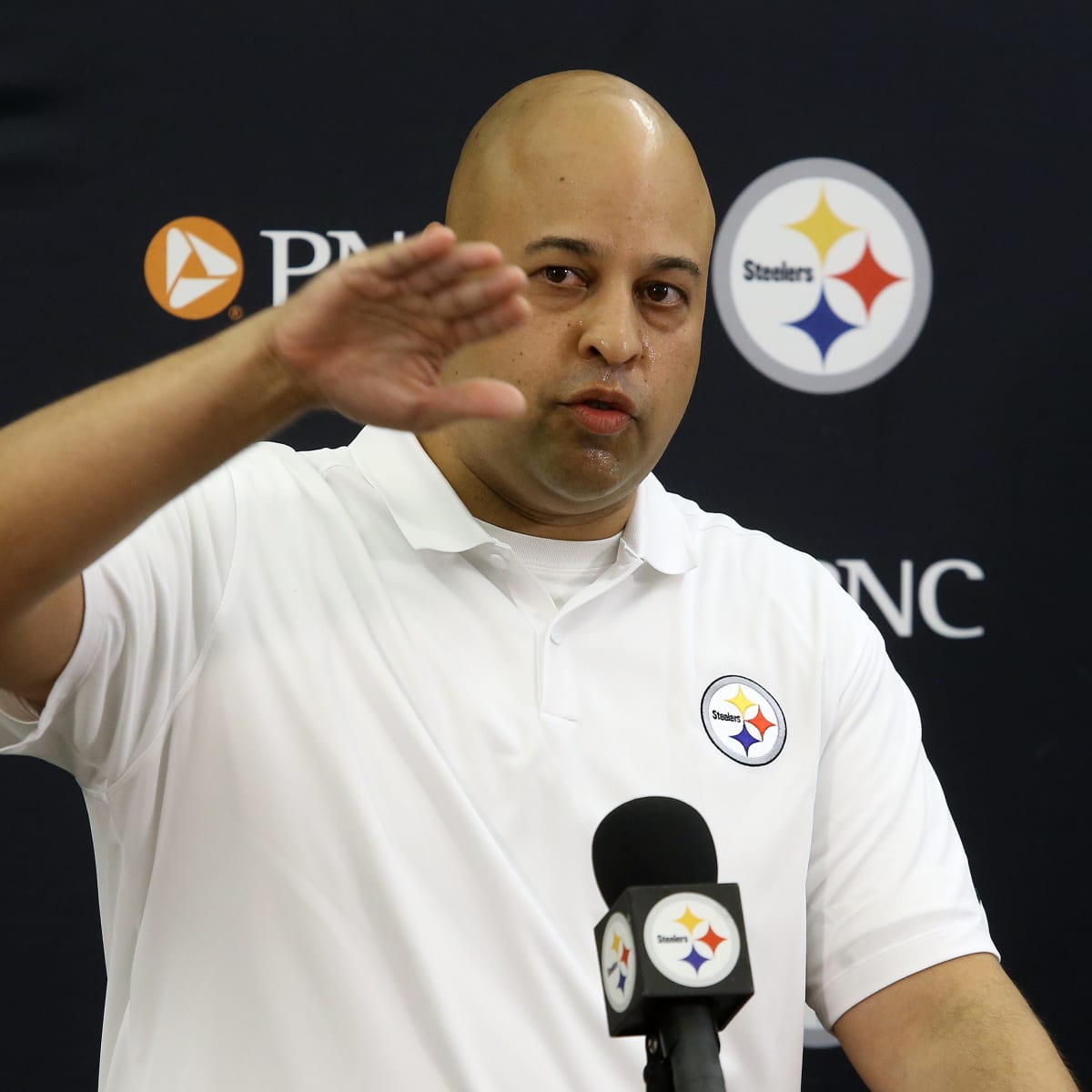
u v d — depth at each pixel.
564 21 8.47
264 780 5.31
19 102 8.16
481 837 5.36
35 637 4.55
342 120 8.34
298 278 8.28
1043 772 8.43
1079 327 8.54
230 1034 5.10
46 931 8.08
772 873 5.74
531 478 5.66
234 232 8.26
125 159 8.21
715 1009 3.45
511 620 5.77
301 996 5.12
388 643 5.61
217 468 4.22
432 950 5.20
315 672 5.47
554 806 5.52
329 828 5.30
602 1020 5.32
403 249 3.76
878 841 5.94
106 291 8.18
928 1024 5.59
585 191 5.41
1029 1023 5.49
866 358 8.52
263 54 8.31
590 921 5.44
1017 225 8.56
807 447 8.49
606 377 5.40
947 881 5.89
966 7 8.53
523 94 5.85
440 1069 5.11
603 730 5.72
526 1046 5.21
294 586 5.62
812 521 8.46
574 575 6.00
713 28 8.52
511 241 5.51
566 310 5.48
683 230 5.54
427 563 5.80
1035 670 8.45
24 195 8.15
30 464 4.07
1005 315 8.55
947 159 8.56
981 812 8.40
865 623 6.45
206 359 4.10
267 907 5.21
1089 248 8.55
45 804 8.14
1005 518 8.48
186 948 5.23
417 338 3.97
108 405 4.11
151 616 5.14
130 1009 5.29
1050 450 8.51
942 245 8.55
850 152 8.55
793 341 8.52
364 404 4.00
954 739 8.41
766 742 5.91
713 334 8.52
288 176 8.30
